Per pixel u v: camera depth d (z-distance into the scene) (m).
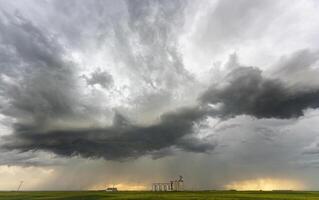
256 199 115.75
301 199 117.25
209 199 115.62
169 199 115.56
